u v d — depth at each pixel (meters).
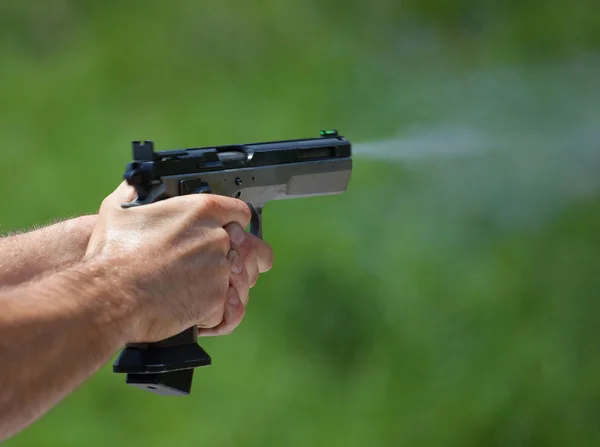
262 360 9.78
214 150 3.79
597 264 10.17
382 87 12.59
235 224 3.33
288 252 10.59
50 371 2.55
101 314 2.73
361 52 13.12
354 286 10.33
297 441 9.13
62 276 2.76
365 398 9.41
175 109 13.04
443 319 9.99
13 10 14.65
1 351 2.45
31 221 11.76
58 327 2.59
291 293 10.30
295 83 12.94
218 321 3.25
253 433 9.16
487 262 10.41
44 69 13.91
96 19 14.59
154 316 2.90
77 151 12.66
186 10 14.12
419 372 9.62
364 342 9.95
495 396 9.31
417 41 13.04
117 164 12.34
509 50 12.22
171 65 13.64
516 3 12.80
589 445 8.91
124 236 3.03
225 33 13.80
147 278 2.92
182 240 3.08
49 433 9.20
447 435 9.05
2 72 13.73
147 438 9.21
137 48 13.88
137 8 14.47
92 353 2.66
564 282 10.12
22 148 12.68
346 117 12.41
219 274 3.15
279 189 4.13
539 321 9.84
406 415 9.28
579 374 9.38
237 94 13.04
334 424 9.24
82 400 9.52
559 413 9.16
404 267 10.45
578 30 12.11
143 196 3.44
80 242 3.88
